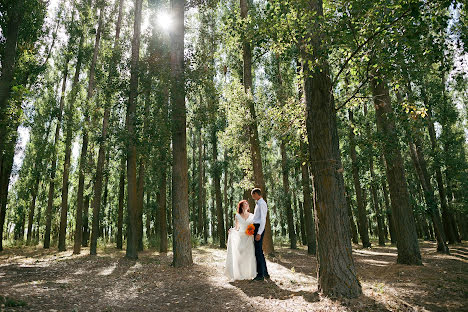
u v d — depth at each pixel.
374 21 4.85
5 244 20.97
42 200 26.89
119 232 18.06
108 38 18.20
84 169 14.94
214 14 16.55
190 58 10.27
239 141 13.19
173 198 9.42
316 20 5.10
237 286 5.99
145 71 12.40
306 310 4.28
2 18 8.66
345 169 19.86
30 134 21.31
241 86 13.15
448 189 22.67
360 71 5.83
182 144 9.66
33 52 13.02
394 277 6.70
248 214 6.79
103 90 14.23
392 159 9.23
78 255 13.90
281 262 10.72
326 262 4.88
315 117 5.38
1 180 17.69
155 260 11.41
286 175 18.69
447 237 19.00
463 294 4.95
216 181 20.78
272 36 6.11
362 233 19.11
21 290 5.58
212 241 24.95
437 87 16.05
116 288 6.26
